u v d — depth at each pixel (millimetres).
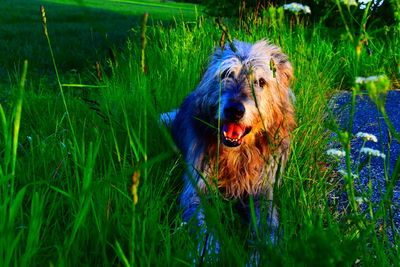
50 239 1980
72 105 4309
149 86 4664
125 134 3547
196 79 5301
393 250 1883
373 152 1806
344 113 4953
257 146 3023
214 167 3047
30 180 2576
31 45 10203
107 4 32750
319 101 4605
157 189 2771
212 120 2953
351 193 1572
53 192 2473
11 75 6766
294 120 3502
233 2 9625
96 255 1899
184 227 2182
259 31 6953
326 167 3523
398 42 6816
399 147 3938
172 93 5059
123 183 2330
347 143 1445
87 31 13188
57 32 13242
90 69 7691
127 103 4215
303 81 4809
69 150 2832
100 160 2840
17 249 1756
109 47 1660
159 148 3557
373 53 6812
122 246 1962
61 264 1491
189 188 2951
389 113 5059
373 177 3252
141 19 1250
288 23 7781
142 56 1293
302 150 3535
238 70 2977
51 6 23750
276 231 1998
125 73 5871
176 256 1763
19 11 19469
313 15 8383
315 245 868
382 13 7078
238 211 3178
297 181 2965
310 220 1937
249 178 3084
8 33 12281
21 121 4047
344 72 6875
